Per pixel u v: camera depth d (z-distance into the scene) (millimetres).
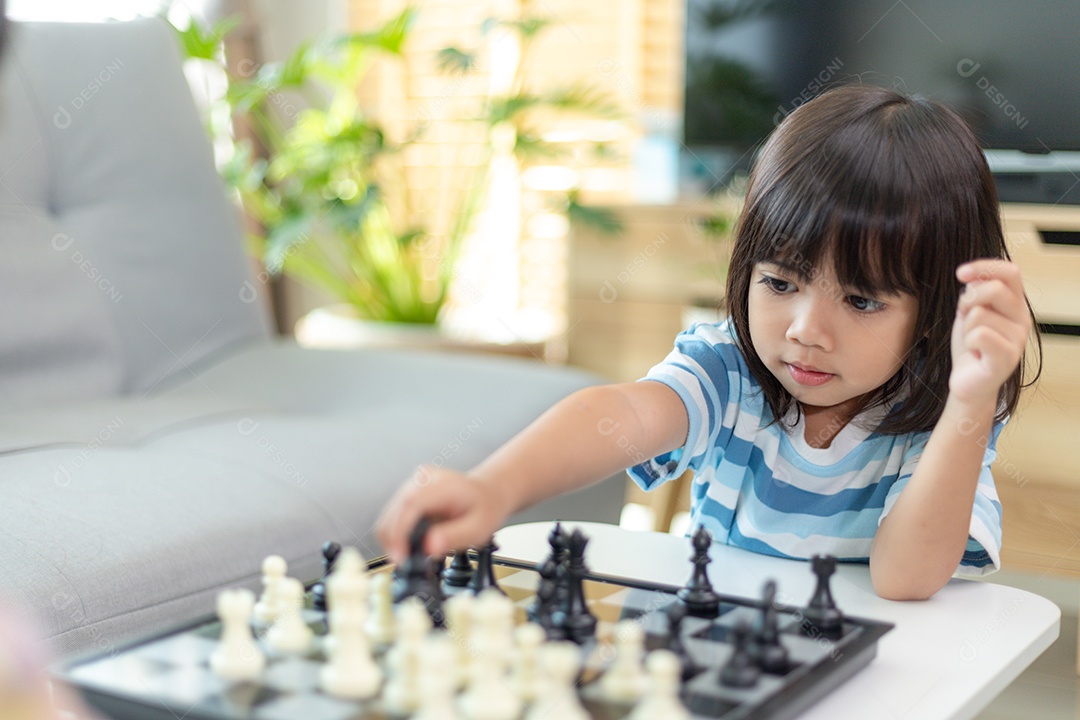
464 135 3104
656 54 2947
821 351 812
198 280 1712
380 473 1314
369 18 3180
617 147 2953
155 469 1190
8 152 1516
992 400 783
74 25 1677
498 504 677
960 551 808
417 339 2529
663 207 2350
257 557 1113
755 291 852
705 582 699
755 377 930
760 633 604
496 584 733
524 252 3102
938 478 788
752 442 942
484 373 1644
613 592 721
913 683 653
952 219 826
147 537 1040
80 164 1623
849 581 861
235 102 2521
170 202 1700
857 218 790
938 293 827
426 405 1540
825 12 2316
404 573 591
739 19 2430
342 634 562
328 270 2928
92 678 561
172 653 602
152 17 1793
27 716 291
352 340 2596
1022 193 1991
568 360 2494
